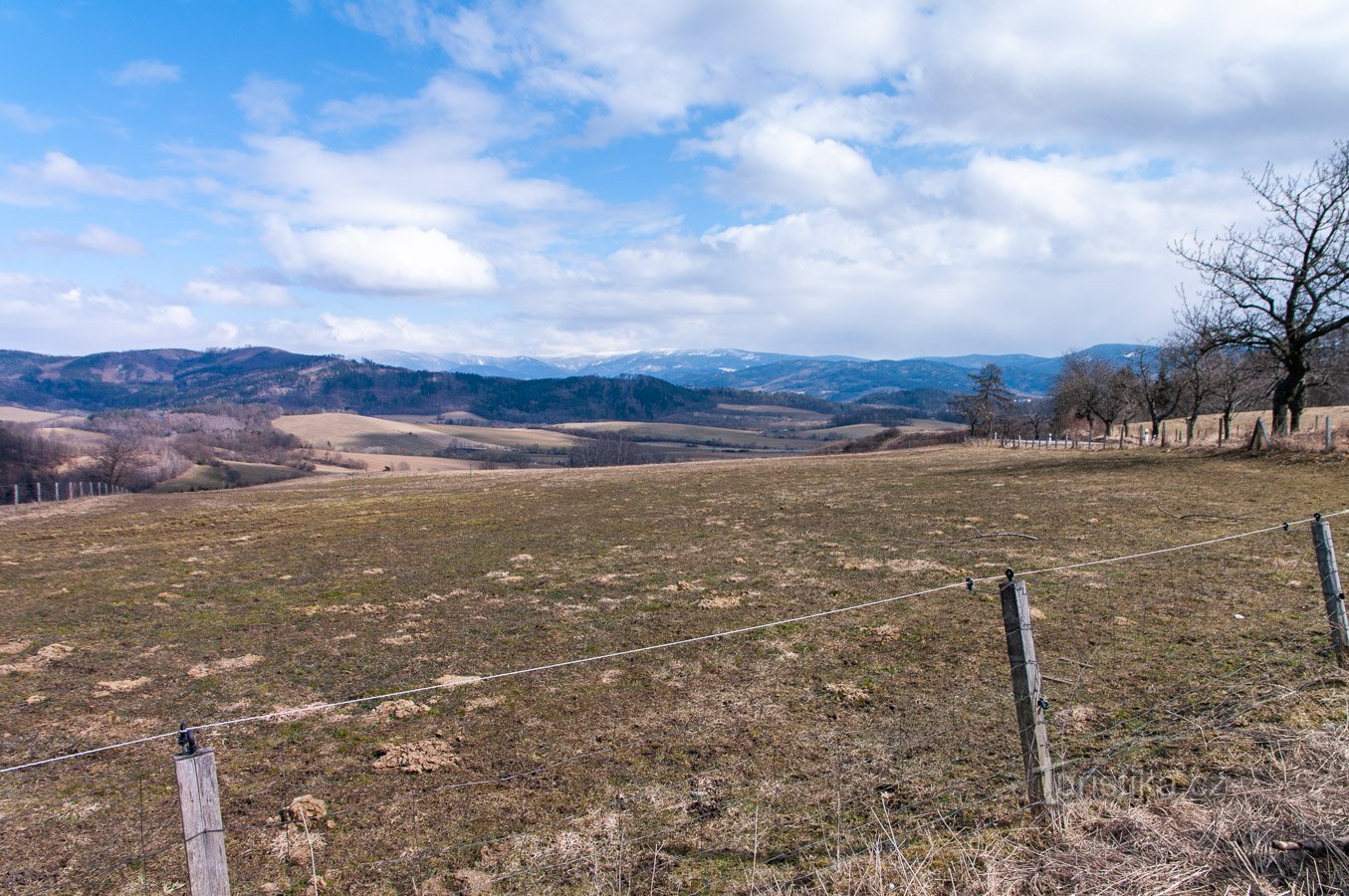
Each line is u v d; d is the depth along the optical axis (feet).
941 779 19.40
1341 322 86.84
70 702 28.55
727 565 48.85
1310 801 15.48
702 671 29.01
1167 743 19.97
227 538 71.15
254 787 21.24
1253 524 49.34
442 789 20.63
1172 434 168.55
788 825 17.85
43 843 18.70
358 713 26.48
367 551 61.21
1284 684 22.86
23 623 40.42
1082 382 222.69
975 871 14.56
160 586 49.26
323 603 43.32
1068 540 49.39
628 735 23.59
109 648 35.53
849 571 45.01
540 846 17.63
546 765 21.84
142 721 26.55
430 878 16.58
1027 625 16.44
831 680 27.17
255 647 35.09
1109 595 34.86
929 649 29.71
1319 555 24.26
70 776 22.47
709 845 17.24
